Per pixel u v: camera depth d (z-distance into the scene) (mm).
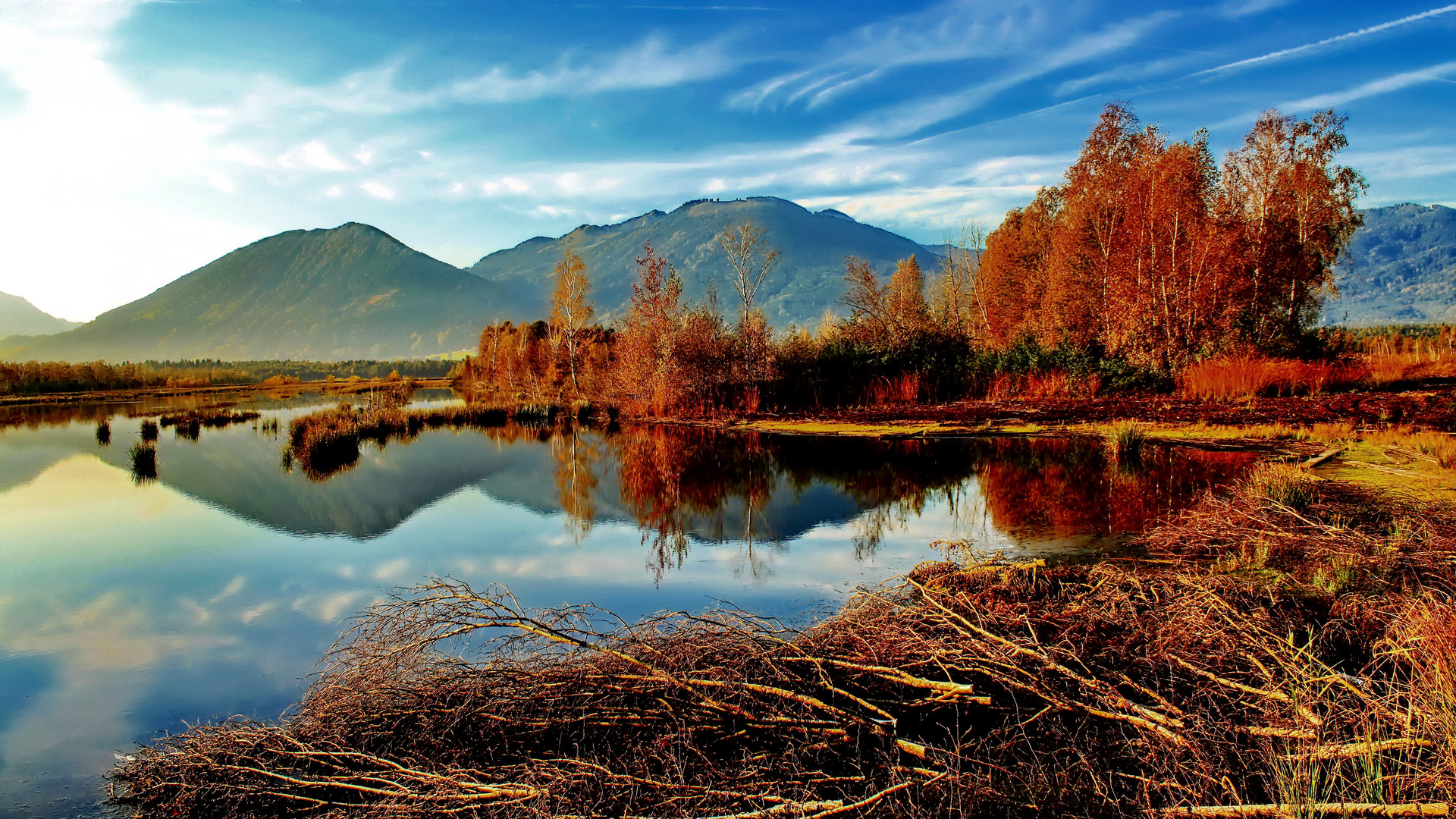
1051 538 8352
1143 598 5684
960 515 10070
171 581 8906
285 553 10141
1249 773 3602
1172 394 21781
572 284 39844
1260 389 20219
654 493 13398
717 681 4414
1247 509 7707
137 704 5629
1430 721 3387
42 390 61438
